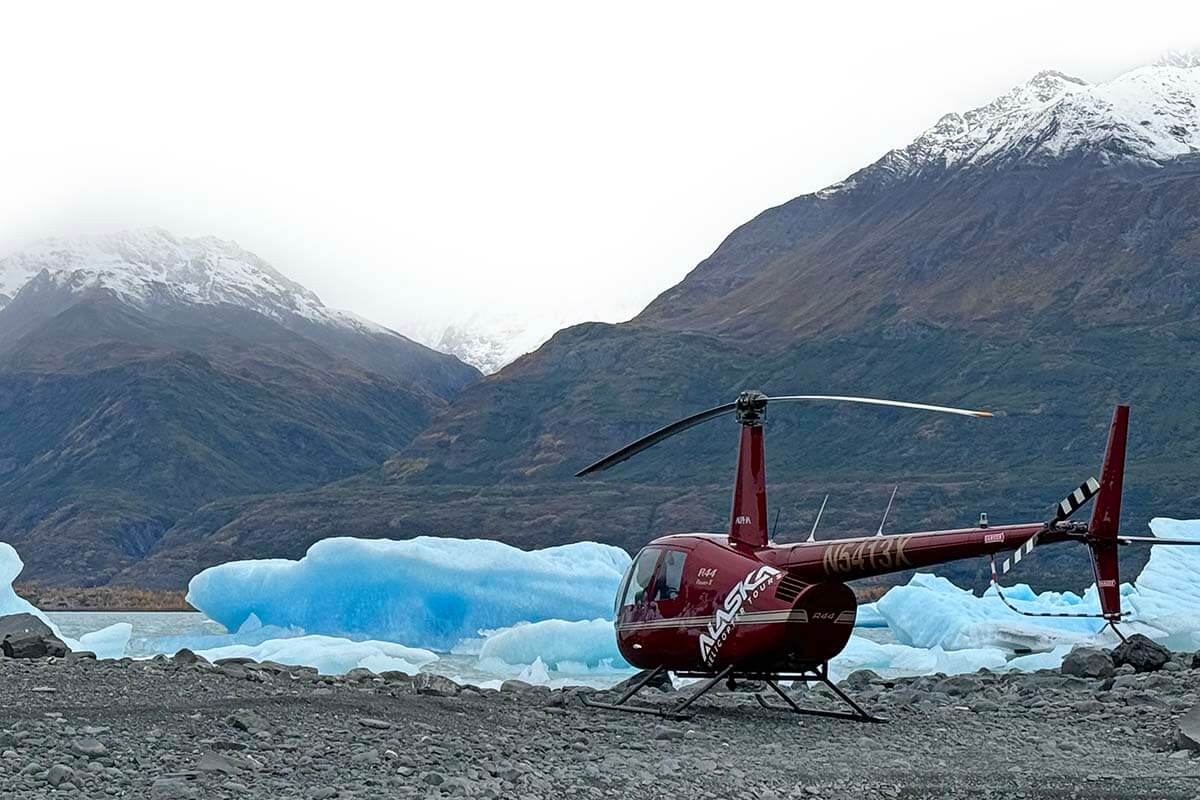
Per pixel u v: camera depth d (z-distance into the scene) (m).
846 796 10.91
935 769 12.35
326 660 32.31
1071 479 178.88
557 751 12.61
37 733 11.20
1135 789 11.32
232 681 16.81
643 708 16.28
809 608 15.29
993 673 24.12
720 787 11.08
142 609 134.75
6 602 38.19
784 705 18.27
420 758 11.53
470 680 32.97
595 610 51.50
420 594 50.62
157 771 10.12
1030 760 13.06
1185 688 19.61
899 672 37.38
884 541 15.05
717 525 177.38
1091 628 48.56
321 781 10.27
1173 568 53.84
